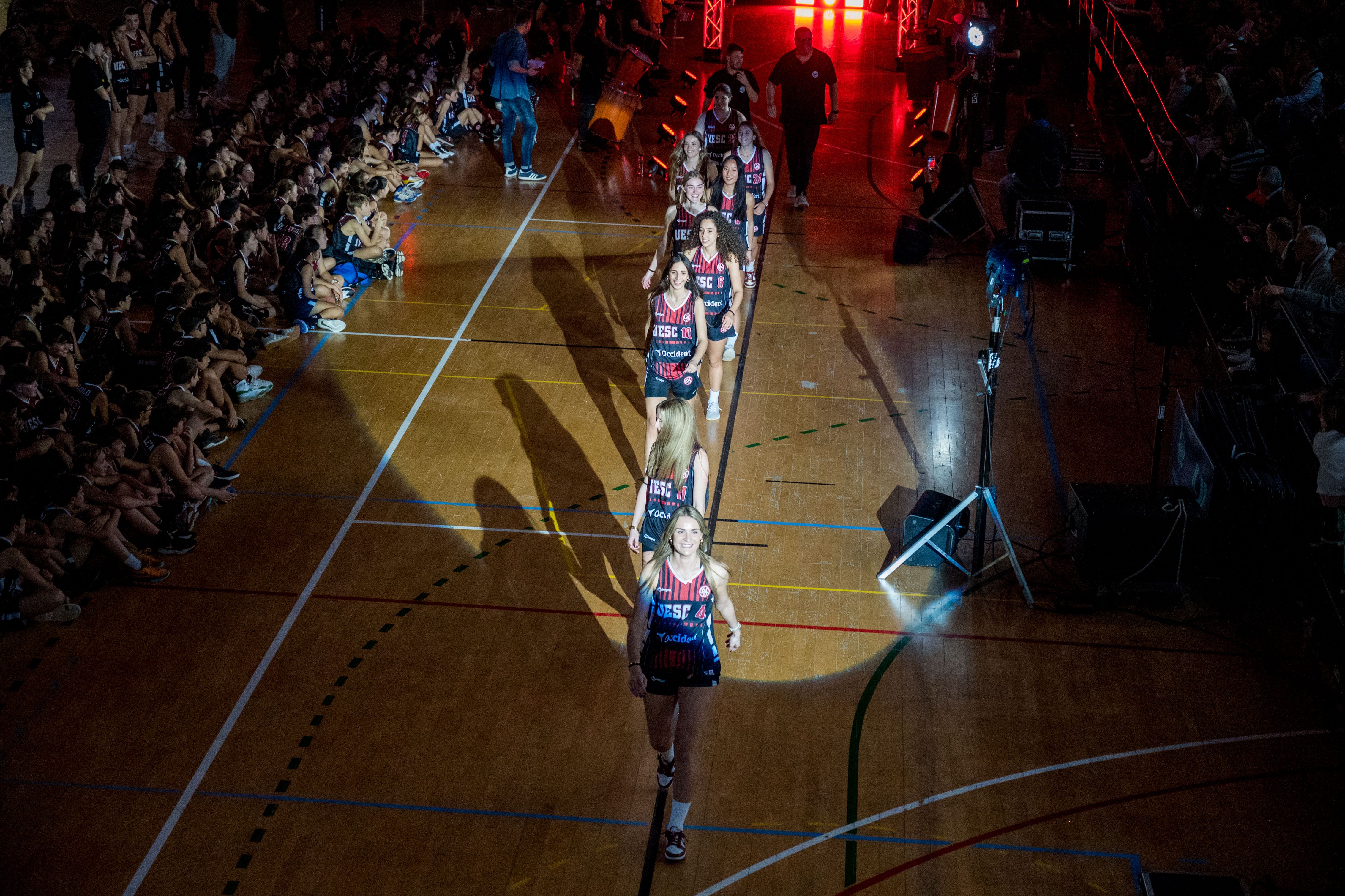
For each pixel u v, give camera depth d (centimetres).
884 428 1221
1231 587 998
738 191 1326
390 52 2269
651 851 756
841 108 2167
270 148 1673
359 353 1357
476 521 1075
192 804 782
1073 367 1335
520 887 728
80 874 730
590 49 1928
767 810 788
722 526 1070
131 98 1809
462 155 1977
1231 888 726
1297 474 1016
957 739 849
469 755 827
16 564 927
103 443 1048
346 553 1030
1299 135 1433
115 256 1379
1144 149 1855
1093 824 779
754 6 2784
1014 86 2253
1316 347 1111
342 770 811
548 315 1450
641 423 1229
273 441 1186
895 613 974
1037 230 1527
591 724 858
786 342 1386
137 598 971
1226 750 839
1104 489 1018
